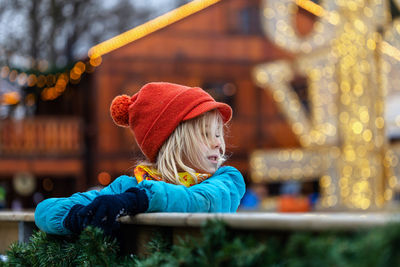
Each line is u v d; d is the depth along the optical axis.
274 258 0.99
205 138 1.77
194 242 1.16
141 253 1.45
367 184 10.55
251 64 14.95
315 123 11.30
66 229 1.55
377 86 10.66
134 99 1.96
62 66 13.45
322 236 0.91
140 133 1.82
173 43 14.61
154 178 1.74
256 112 14.95
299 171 12.12
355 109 10.67
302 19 14.23
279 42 11.69
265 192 11.83
